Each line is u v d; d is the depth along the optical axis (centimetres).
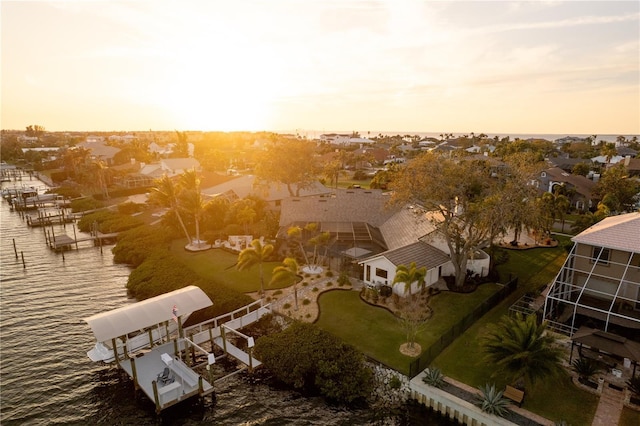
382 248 4897
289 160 7419
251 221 6022
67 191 10500
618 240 3133
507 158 4309
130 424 2627
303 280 4394
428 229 4566
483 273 4394
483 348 2642
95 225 6956
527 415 2322
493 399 2373
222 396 2853
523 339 2406
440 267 4378
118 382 3050
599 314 2947
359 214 5878
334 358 2883
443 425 2472
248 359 3111
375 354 2997
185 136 17800
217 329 3469
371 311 3653
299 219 5831
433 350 2902
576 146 19288
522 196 3784
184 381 2892
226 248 5650
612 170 8000
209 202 6612
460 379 2691
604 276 3262
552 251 5356
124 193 10262
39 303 4416
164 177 5966
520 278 4412
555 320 3275
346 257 4572
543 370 2331
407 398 2673
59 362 3316
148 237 6100
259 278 4547
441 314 3566
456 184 3744
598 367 2631
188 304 3409
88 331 3825
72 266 5628
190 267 4966
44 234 7194
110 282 5016
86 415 2709
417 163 3853
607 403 2402
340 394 2725
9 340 3656
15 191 10369
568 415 2316
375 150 17962
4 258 5962
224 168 15400
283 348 3061
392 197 4069
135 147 16112
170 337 3488
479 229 3875
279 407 2725
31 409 2764
